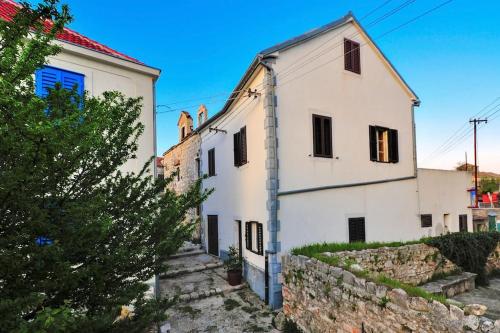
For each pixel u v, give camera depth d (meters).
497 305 7.39
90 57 6.03
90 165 3.30
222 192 11.92
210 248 13.02
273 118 8.26
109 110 3.27
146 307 3.37
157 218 3.62
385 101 11.17
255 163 9.05
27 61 1.99
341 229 9.34
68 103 2.74
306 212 8.63
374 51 11.03
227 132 11.50
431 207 12.13
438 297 3.93
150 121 6.77
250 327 6.85
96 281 2.80
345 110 9.88
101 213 3.10
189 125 17.30
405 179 11.42
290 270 6.91
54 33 2.08
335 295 5.43
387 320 4.36
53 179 2.51
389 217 10.68
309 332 6.15
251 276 9.23
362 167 10.12
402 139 11.59
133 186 4.20
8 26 1.93
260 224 8.73
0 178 1.91
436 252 8.71
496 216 15.73
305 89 8.98
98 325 2.49
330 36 9.72
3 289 2.20
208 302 8.23
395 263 7.79
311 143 8.95
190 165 15.93
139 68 6.63
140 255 3.70
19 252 2.13
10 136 1.82
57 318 1.88
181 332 6.61
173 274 10.16
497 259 9.95
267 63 8.30
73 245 2.55
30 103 1.92
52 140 1.97
